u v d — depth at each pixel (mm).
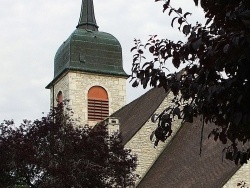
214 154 22391
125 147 26328
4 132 19031
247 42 5062
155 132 6270
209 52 5418
